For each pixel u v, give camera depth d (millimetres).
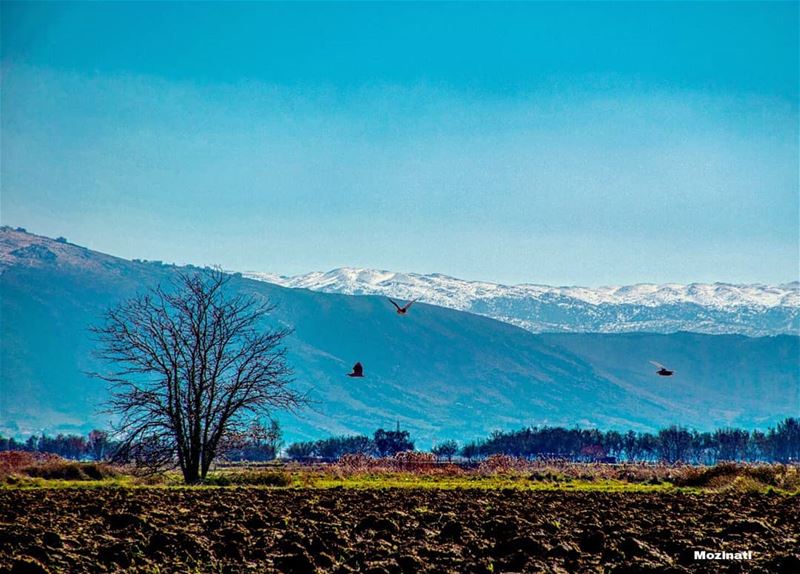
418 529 81938
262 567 67312
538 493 122812
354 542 77312
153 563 68375
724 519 91625
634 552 72688
